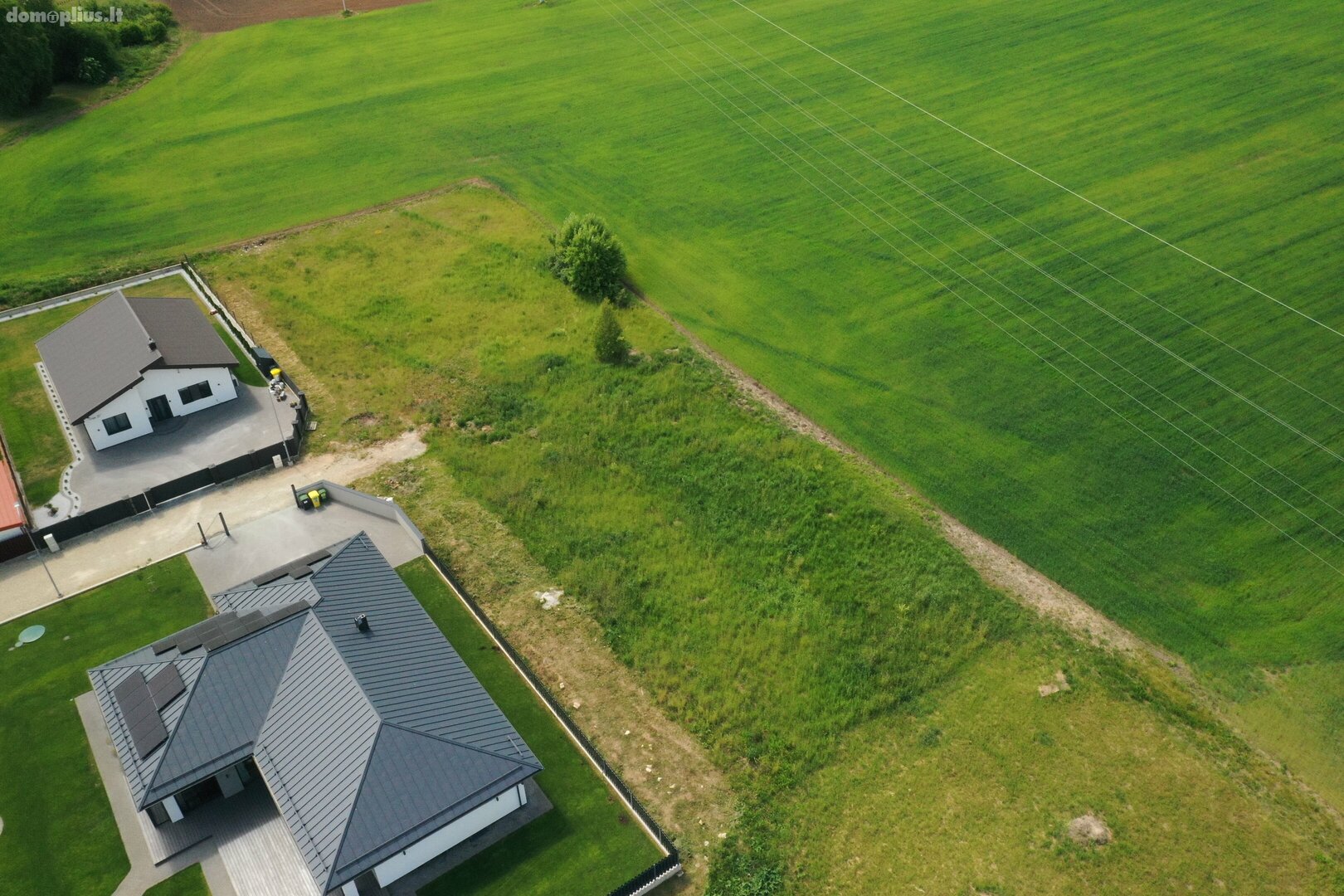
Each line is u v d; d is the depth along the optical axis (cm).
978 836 4153
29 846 3909
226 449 5909
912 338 7162
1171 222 8269
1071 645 5003
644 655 4859
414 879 3803
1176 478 5991
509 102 10294
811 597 5197
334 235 8225
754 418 6444
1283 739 4622
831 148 9394
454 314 7300
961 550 5531
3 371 6519
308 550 5269
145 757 3831
